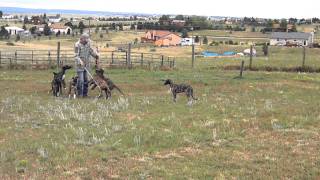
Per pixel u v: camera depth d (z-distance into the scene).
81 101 20.17
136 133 13.25
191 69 39.25
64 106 17.89
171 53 105.44
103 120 15.24
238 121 15.46
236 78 30.84
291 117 16.39
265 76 32.41
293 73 35.84
